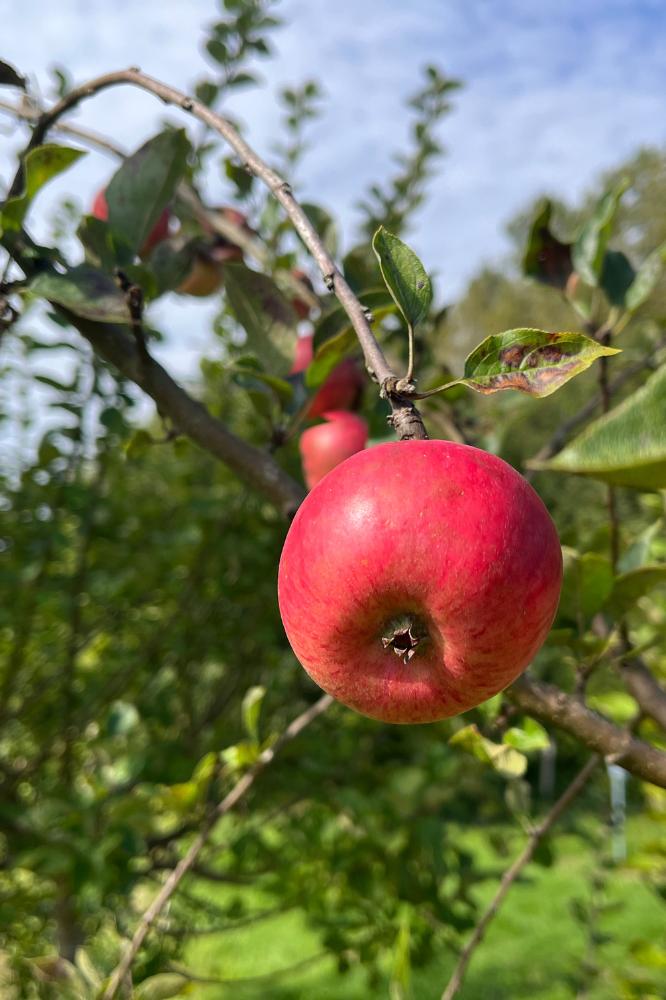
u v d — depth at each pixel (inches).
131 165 12.7
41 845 20.6
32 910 24.5
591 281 13.6
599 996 27.1
